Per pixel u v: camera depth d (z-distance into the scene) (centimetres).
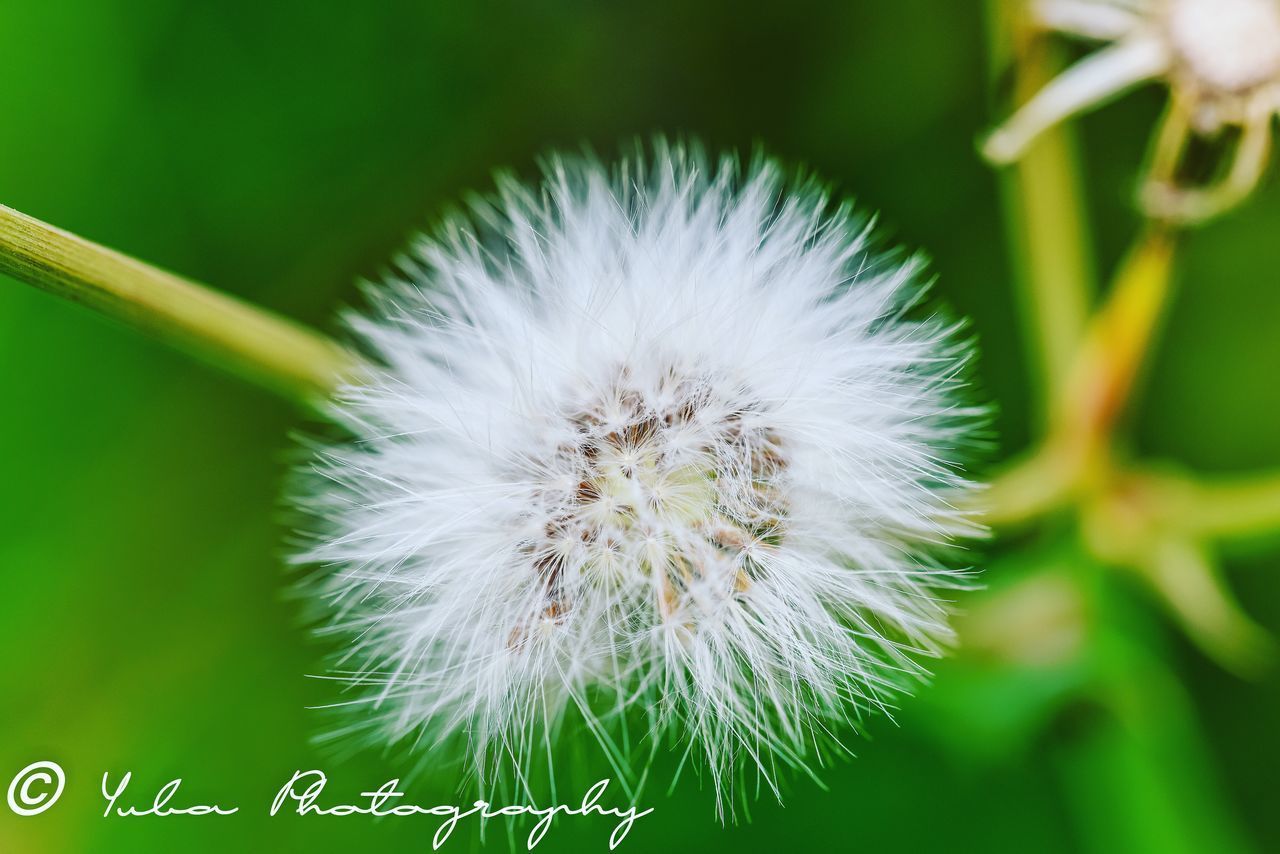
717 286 11
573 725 11
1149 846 13
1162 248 12
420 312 11
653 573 11
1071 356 13
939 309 11
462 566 11
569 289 11
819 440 11
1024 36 12
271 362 11
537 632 11
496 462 11
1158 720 13
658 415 11
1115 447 13
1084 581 13
